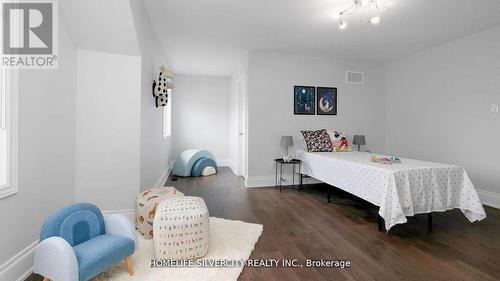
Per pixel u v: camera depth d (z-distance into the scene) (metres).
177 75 6.43
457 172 2.51
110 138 2.61
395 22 3.22
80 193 2.55
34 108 1.86
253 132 4.44
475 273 1.77
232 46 4.22
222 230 2.45
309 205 3.36
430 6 2.79
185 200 2.08
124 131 2.65
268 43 4.06
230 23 3.31
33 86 1.84
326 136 4.32
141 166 2.78
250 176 4.44
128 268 1.70
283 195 3.88
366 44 4.06
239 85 5.38
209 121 6.64
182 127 6.50
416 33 3.58
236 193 3.98
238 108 5.42
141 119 2.73
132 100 2.66
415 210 2.40
